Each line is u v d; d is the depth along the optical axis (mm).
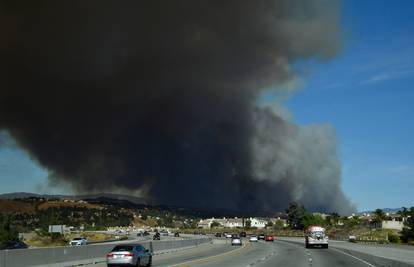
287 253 58094
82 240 91812
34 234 121875
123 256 33219
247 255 53594
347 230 174875
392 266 32031
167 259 46000
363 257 47375
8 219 94625
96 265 35500
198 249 72312
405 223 116625
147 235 186000
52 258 31203
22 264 27359
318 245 75000
